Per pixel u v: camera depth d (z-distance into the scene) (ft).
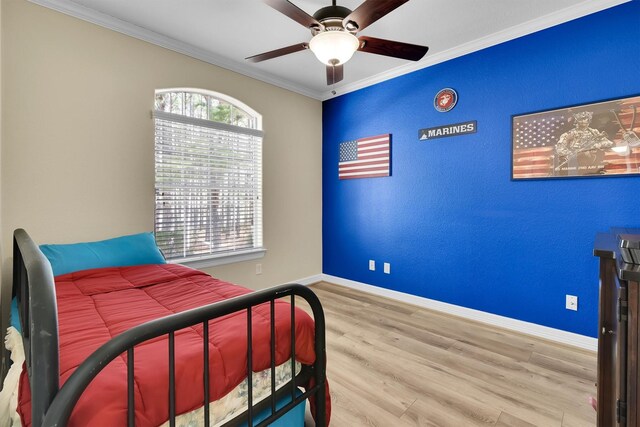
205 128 9.64
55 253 6.26
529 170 7.86
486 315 8.71
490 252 8.63
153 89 8.34
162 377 2.79
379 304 10.34
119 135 7.79
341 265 12.67
